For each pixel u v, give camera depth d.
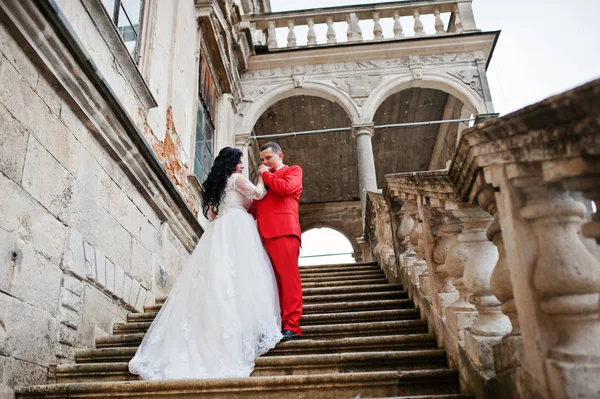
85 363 4.08
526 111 1.96
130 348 4.11
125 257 5.39
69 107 4.43
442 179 3.14
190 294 3.86
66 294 4.11
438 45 12.52
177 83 7.96
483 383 2.56
